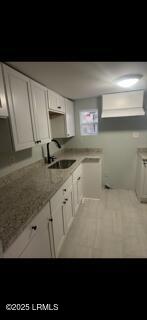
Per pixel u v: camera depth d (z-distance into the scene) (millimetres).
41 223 1271
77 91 2518
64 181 1784
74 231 2182
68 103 2975
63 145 3562
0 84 1203
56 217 1611
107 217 2488
